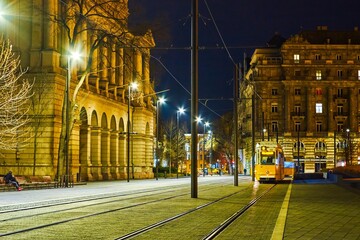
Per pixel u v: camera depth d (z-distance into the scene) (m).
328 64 116.62
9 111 47.81
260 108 117.56
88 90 61.47
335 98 117.12
